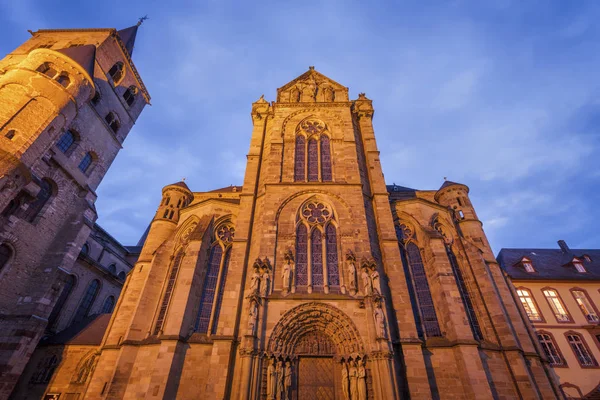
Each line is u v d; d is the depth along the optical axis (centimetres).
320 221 2922
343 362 2188
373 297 2317
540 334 3966
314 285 2564
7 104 3253
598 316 4072
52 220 3775
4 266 3234
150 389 2175
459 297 2564
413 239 3153
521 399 2312
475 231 3534
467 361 2255
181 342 2419
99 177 4603
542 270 4688
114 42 5181
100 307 4909
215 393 2122
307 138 3672
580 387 3559
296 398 2125
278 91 4250
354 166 3319
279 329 2264
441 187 4056
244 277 2703
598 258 4972
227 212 3350
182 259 3100
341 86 4303
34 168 3594
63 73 3806
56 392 3050
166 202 3897
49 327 3928
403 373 2247
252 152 3675
